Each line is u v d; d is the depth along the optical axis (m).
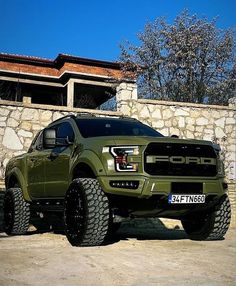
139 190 5.79
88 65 25.14
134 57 24.17
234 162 13.36
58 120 7.95
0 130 11.02
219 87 22.64
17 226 7.96
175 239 7.29
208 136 13.20
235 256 5.51
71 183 6.32
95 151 6.17
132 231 9.18
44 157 7.51
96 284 4.02
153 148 5.94
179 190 5.99
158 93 23.11
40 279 4.19
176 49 23.56
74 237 6.11
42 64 25.81
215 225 6.80
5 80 24.83
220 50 23.67
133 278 4.24
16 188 8.30
